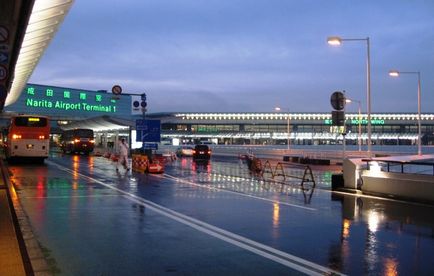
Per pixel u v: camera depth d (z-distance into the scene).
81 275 7.23
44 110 72.69
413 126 122.25
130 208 14.34
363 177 18.98
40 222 11.78
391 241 9.84
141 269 7.60
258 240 9.86
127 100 81.94
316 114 124.69
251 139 133.12
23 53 26.33
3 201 14.36
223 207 14.76
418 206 15.13
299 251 8.88
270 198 17.25
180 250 8.93
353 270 7.60
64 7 19.30
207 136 130.38
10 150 37.09
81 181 23.17
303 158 47.06
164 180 24.48
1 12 17.56
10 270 6.82
